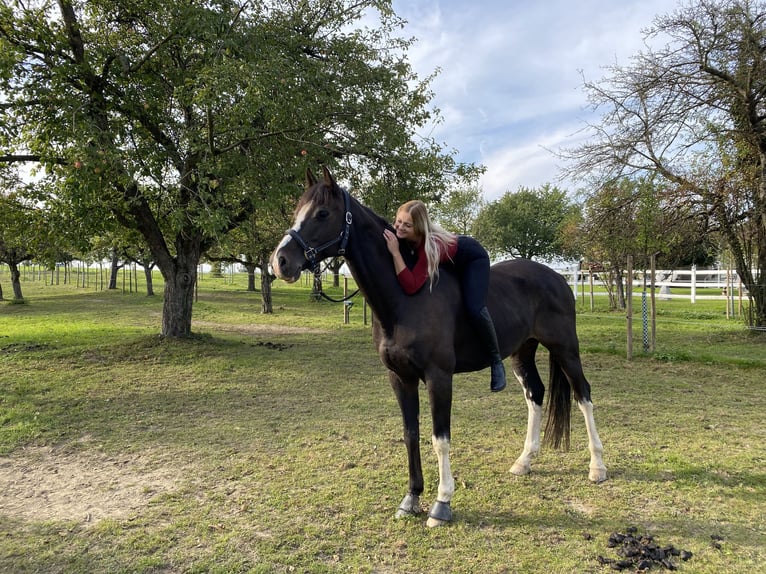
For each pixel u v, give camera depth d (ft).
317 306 67.56
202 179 23.80
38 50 23.97
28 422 16.56
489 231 117.70
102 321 49.26
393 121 30.14
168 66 27.30
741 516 9.70
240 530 9.50
